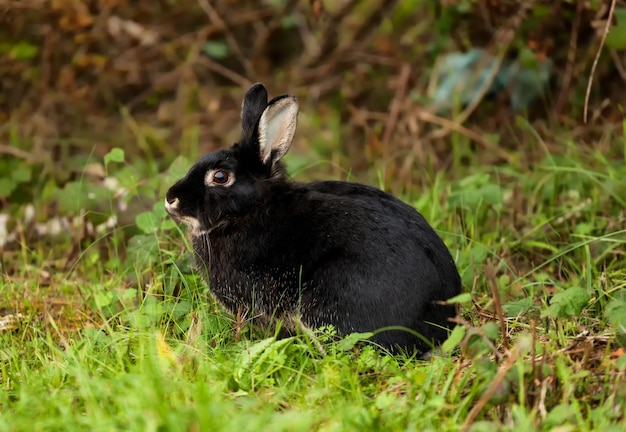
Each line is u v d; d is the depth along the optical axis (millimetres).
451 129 14383
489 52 14547
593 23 13016
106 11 15922
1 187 13523
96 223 12297
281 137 9664
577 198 11961
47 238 12844
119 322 9570
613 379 7453
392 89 15922
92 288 10609
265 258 9258
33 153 14922
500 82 15062
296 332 9234
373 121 15750
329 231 9039
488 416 7230
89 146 15469
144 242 10914
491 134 14297
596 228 11172
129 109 16625
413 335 8641
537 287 10383
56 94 15797
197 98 16656
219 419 6625
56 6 14969
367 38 16516
